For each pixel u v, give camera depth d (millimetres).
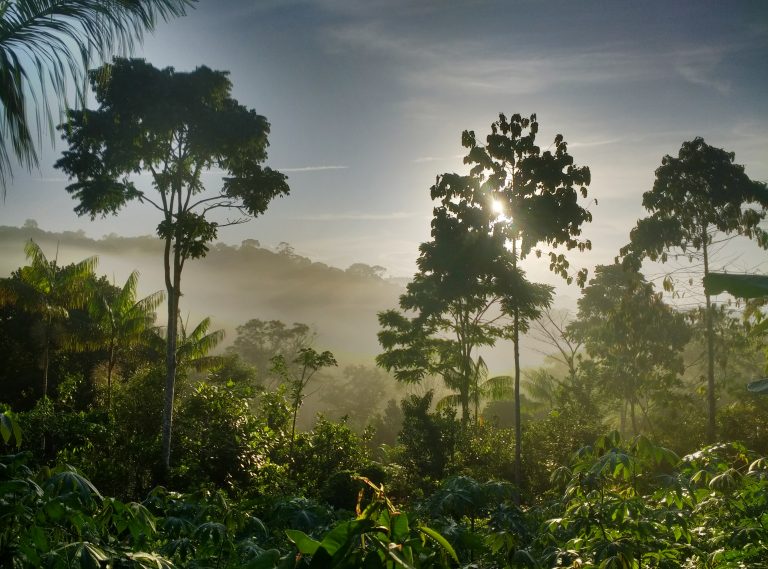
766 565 3725
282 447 22734
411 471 21953
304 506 4895
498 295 25797
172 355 22672
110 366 32031
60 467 3102
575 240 24578
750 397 27672
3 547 2654
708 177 26188
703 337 32344
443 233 25578
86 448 18000
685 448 25797
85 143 23000
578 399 29719
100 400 29750
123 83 22219
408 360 31547
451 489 4391
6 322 33094
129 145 23438
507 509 4289
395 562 1901
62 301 30781
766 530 3830
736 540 3814
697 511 4484
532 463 22781
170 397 21562
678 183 26734
